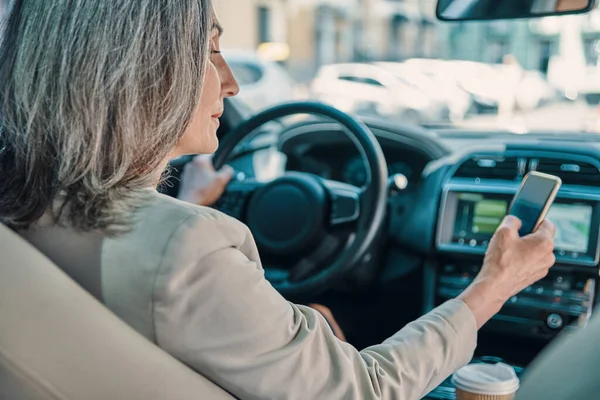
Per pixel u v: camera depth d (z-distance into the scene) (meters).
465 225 1.64
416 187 1.73
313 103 1.49
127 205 0.76
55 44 0.74
